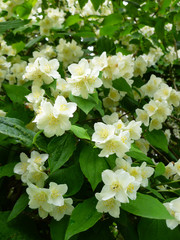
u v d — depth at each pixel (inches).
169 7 17.1
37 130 10.0
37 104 9.4
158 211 7.1
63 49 14.9
